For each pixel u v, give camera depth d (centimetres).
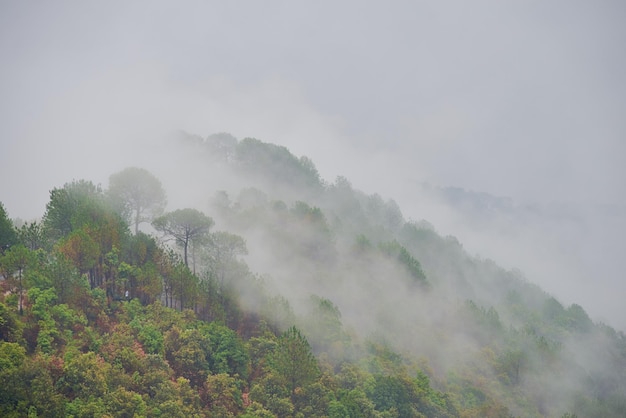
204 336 10106
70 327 8888
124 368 8631
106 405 7594
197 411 8606
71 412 7275
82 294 9600
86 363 7956
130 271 10869
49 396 7231
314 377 10519
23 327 8288
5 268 8819
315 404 10019
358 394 11056
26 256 9094
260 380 10038
